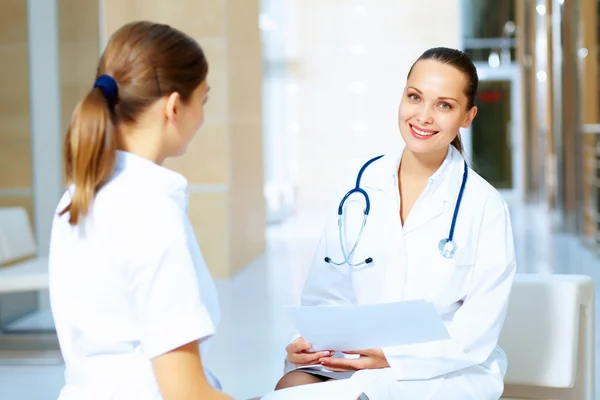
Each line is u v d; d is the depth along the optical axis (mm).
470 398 1644
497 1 12969
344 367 1648
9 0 4875
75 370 1248
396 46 12625
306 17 12703
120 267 1184
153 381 1212
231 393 3299
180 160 6172
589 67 6926
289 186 11273
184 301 1164
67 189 1304
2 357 4035
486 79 13242
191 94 1286
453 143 1836
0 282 4008
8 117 4844
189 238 1231
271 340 4172
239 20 6656
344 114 12836
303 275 6191
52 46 4984
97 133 1201
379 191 1787
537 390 2014
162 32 1268
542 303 1936
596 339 4008
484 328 1660
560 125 7852
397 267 1717
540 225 9055
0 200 4789
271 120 12117
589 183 6902
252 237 7109
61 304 1251
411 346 1624
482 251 1696
